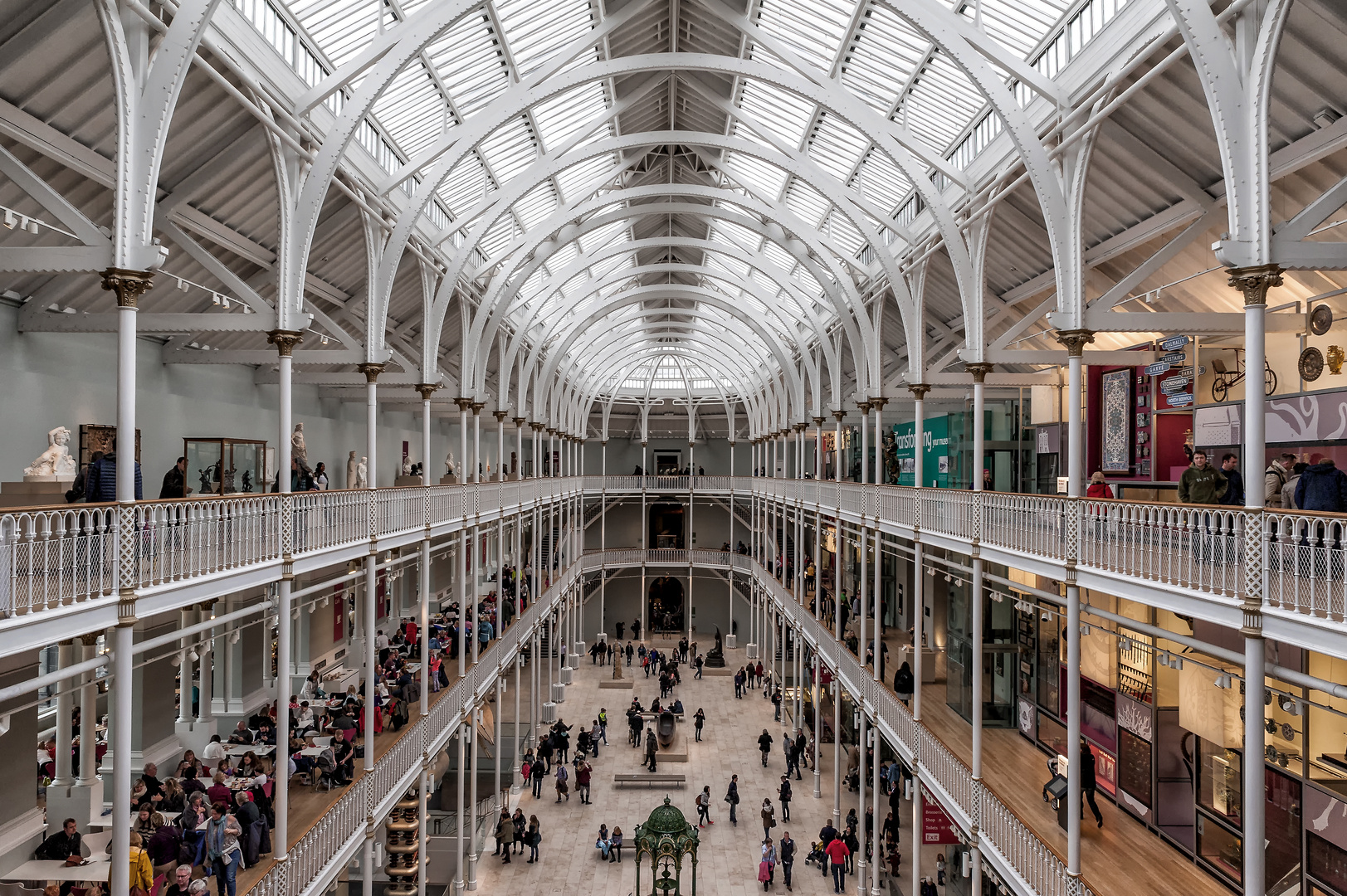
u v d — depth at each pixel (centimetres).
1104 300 1252
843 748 3195
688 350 4966
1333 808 1091
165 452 1688
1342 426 1209
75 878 1156
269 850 1239
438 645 2286
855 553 3756
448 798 2694
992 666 2130
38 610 758
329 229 1620
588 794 2745
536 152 2211
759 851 2356
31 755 1277
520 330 2814
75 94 1034
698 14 1822
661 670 4025
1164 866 1315
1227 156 846
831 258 2408
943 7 1248
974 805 1423
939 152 1805
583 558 4838
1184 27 865
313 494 1335
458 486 2153
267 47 1199
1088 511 1133
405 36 1288
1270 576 813
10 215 866
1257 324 833
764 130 1945
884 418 3556
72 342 1426
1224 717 1296
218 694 1967
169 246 1439
